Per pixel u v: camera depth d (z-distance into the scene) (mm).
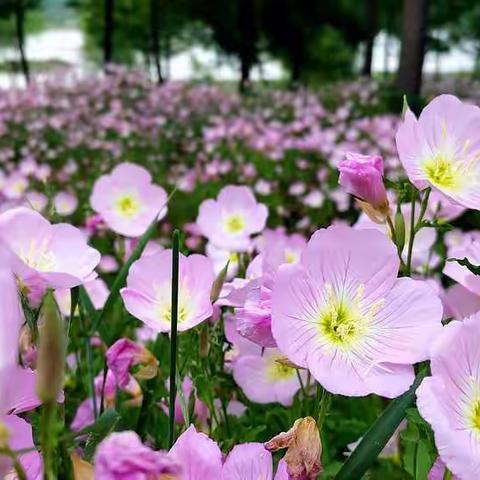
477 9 4375
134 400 329
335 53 4562
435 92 2777
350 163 259
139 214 445
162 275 264
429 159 262
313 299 218
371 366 212
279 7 4480
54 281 215
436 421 179
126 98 2520
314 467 189
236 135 1807
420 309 218
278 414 351
